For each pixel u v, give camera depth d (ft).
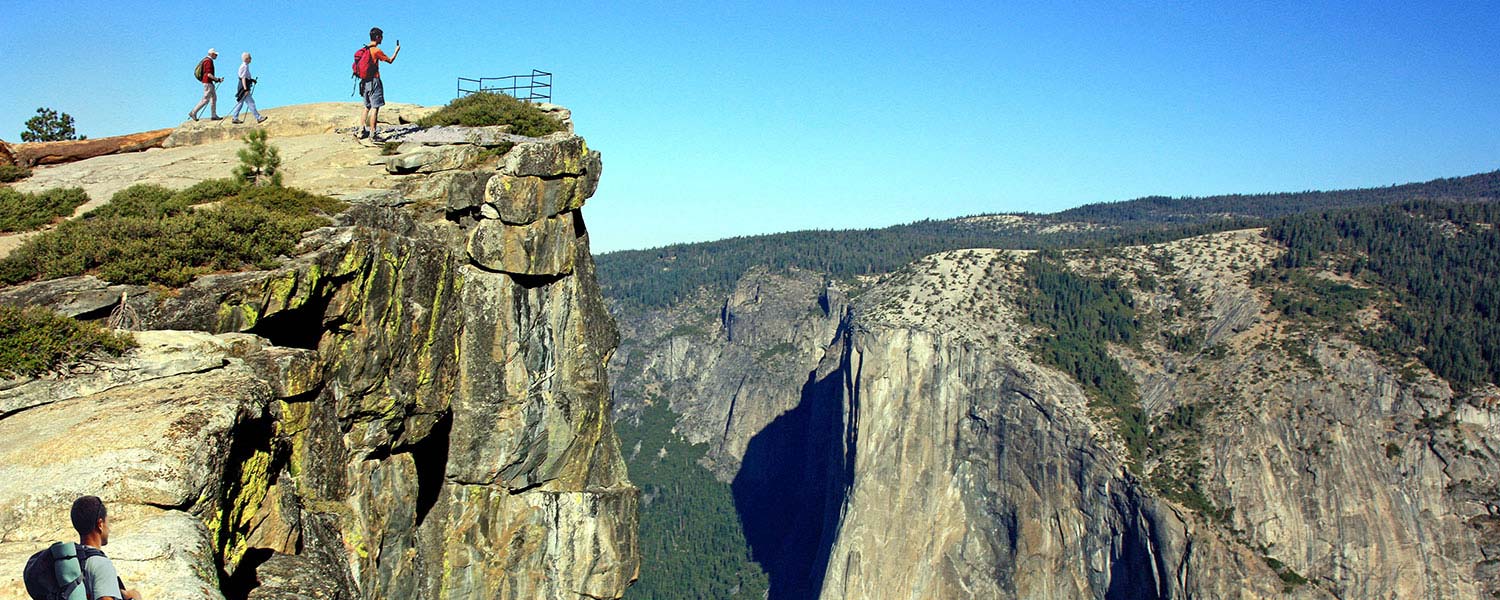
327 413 77.92
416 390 96.22
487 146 112.47
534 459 112.47
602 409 122.01
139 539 40.96
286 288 76.07
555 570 113.70
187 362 58.29
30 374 52.90
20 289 67.87
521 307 110.52
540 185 109.29
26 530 41.37
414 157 107.96
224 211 79.56
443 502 107.14
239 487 54.13
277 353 70.74
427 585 105.19
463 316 106.52
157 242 73.56
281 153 115.34
